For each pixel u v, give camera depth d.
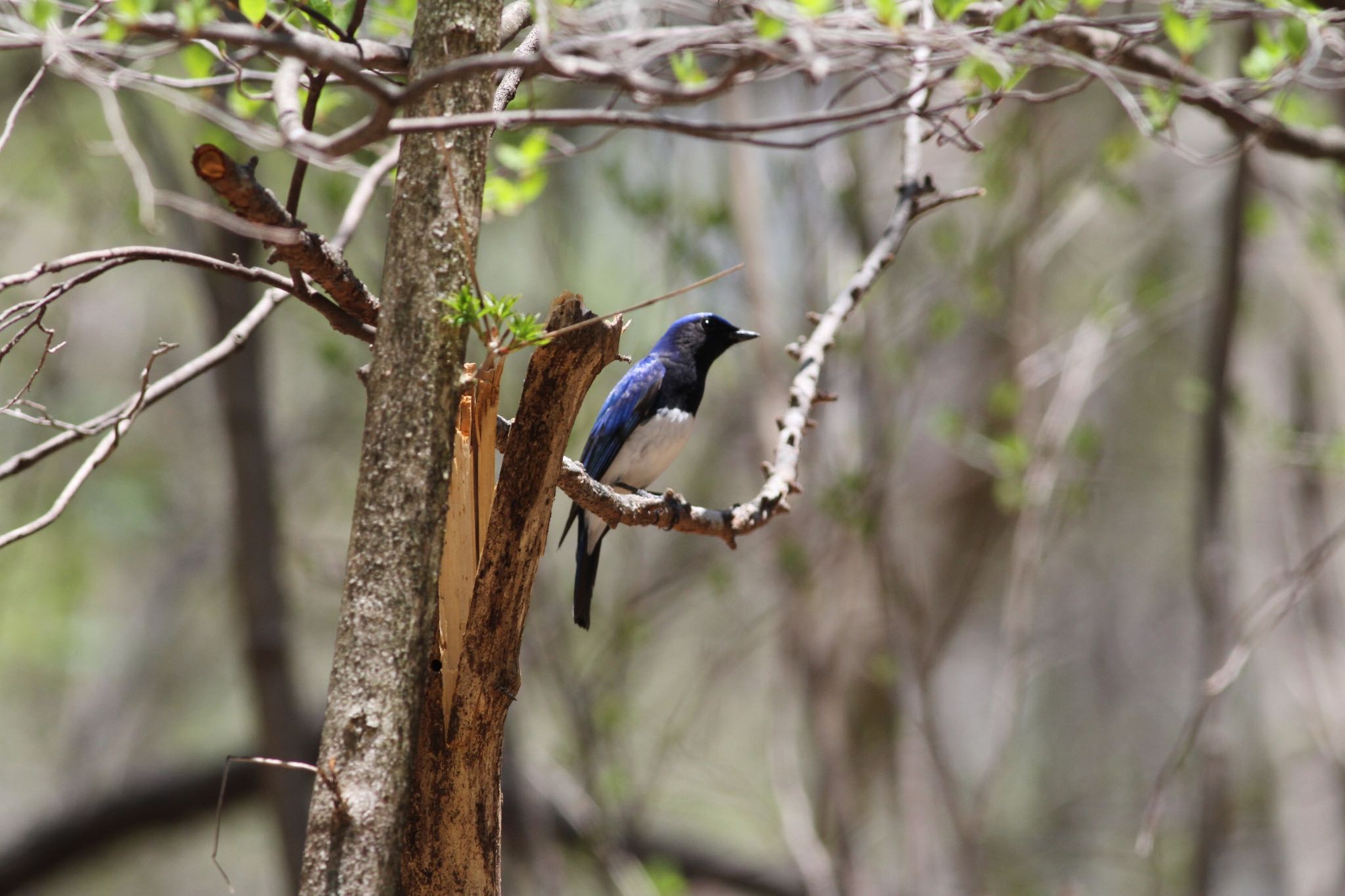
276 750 12.70
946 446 15.84
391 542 4.19
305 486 19.95
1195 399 12.50
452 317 4.29
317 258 4.68
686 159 14.27
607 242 18.06
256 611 12.77
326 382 19.22
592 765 13.84
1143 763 25.92
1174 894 16.80
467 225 4.38
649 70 6.28
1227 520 12.23
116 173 14.85
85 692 22.62
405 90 3.74
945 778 14.30
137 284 21.52
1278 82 6.49
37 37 4.82
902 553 15.81
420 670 4.19
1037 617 21.73
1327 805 18.31
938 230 13.98
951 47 5.02
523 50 5.52
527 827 14.36
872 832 19.02
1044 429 13.23
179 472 21.66
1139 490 24.48
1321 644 14.23
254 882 26.14
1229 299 11.81
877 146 13.95
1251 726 20.31
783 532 14.64
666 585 15.68
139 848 18.67
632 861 13.88
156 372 20.91
